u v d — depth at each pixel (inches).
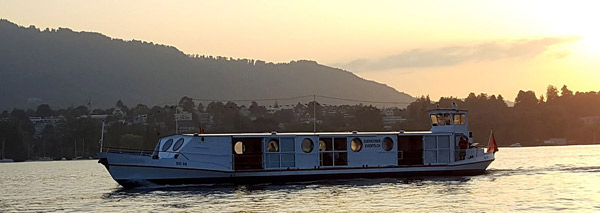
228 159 3673.7
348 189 3499.0
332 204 2979.8
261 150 3754.9
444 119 4207.7
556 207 2856.8
